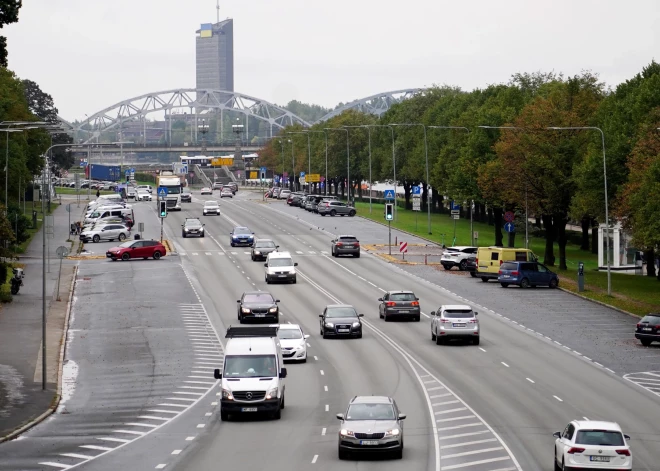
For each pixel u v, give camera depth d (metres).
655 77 134.25
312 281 127.19
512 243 167.88
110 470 46.81
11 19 79.75
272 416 59.47
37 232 186.38
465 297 115.81
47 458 49.75
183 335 91.31
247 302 97.75
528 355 81.50
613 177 129.62
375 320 100.81
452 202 190.88
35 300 110.50
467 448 50.53
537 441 52.19
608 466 42.59
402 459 48.06
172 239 175.12
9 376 74.44
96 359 81.38
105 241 172.38
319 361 79.06
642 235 109.50
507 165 145.12
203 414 61.41
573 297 117.06
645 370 75.56
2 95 189.88
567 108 149.38
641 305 110.06
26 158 195.50
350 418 48.69
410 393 66.31
